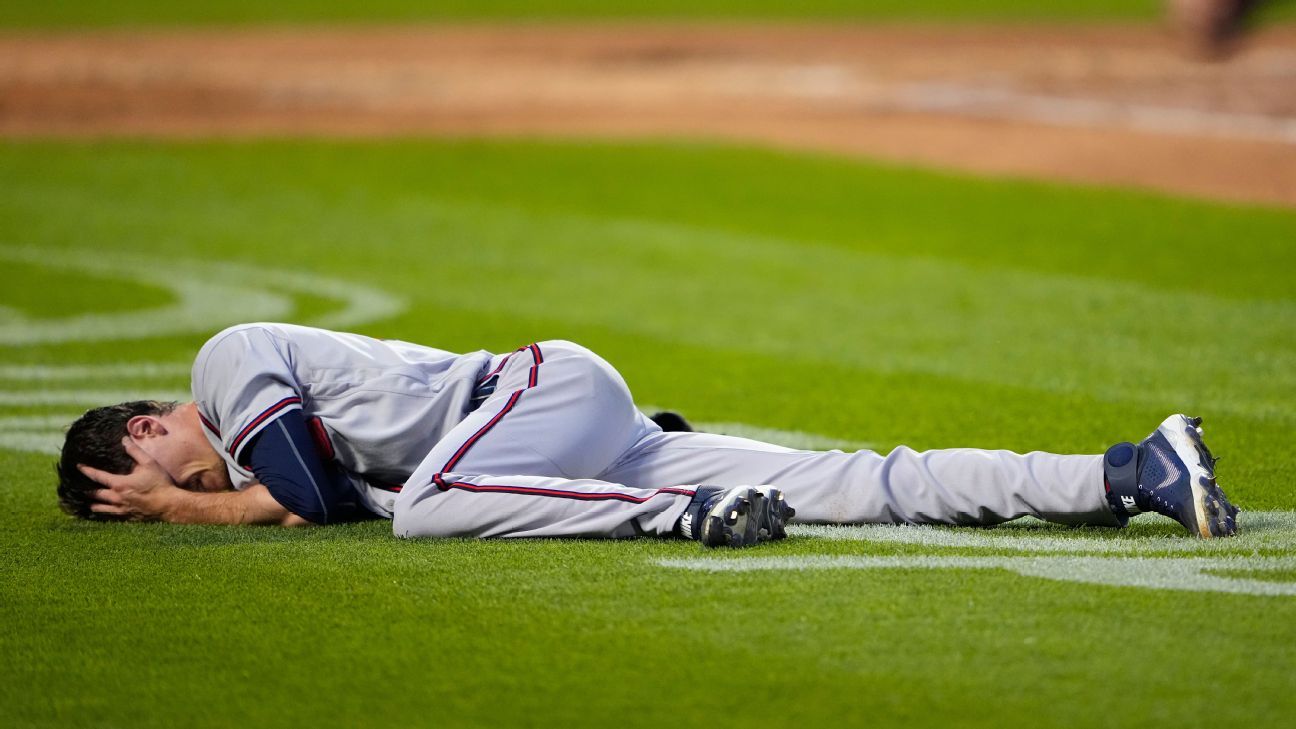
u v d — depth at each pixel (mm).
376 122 65125
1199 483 13430
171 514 15312
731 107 70062
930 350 26844
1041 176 50844
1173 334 27609
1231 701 10039
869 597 12180
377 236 40688
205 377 14812
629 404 14906
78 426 15492
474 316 30516
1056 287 33125
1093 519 13891
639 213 44625
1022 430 20516
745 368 25609
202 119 65625
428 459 14289
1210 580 12477
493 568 13211
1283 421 20375
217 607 12484
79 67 83000
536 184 49656
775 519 13836
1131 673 10523
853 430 20875
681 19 110562
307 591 12797
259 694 10648
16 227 41688
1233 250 37188
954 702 10117
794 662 10867
